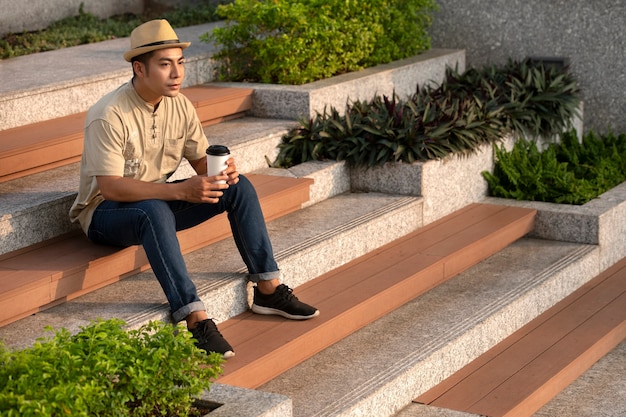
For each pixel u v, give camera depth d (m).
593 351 6.00
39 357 3.54
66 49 8.65
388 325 5.76
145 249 4.84
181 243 5.66
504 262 6.94
